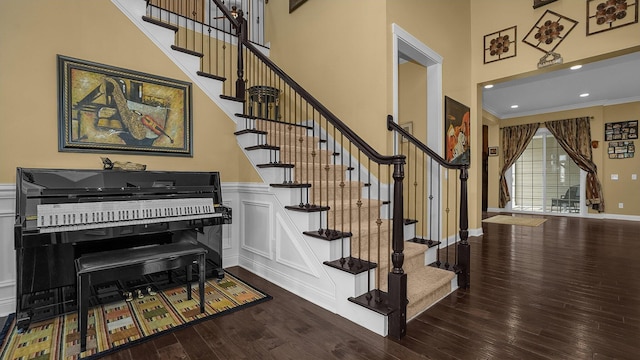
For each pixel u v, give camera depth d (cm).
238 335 195
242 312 227
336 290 226
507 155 876
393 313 193
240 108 347
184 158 306
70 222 197
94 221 205
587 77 566
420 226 427
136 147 277
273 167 282
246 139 322
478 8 490
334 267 222
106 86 263
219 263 296
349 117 370
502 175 883
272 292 263
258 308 233
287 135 370
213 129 325
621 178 714
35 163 233
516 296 257
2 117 221
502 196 883
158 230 230
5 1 224
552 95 682
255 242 310
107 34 266
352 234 245
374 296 215
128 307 232
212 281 288
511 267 338
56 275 215
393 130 336
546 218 738
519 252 404
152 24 291
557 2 410
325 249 235
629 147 702
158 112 290
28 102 231
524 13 441
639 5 354
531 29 434
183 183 262
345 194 339
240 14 372
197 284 280
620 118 713
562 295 259
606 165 734
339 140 381
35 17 234
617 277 304
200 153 315
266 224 294
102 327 202
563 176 799
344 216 294
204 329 202
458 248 282
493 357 172
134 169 254
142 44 285
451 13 443
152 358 171
